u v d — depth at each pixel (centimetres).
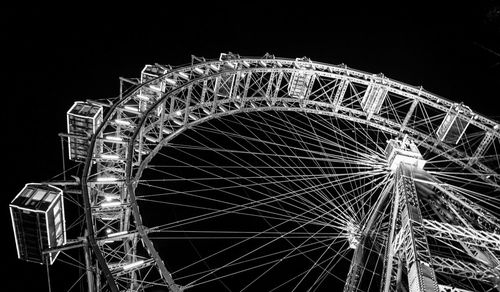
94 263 2186
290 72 3366
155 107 2736
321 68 3453
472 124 3422
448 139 3488
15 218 2112
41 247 2148
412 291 2241
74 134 2653
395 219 2706
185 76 3114
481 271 2434
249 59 3322
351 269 2672
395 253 2530
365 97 3519
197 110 3139
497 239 2461
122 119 2698
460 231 2506
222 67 3294
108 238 2147
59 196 2183
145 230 2231
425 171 3066
